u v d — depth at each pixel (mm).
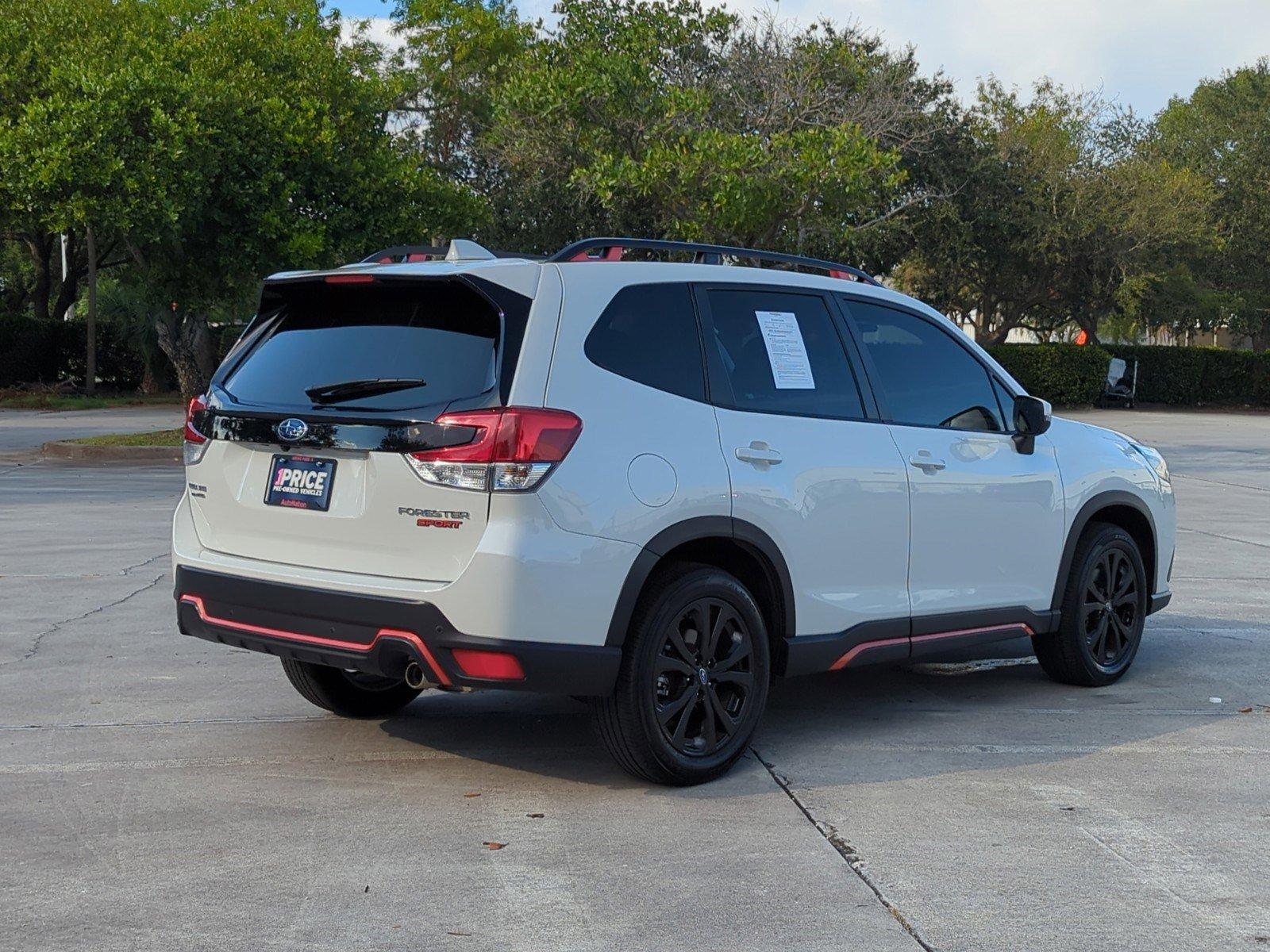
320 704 5742
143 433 23578
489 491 4406
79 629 7688
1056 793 4891
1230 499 16672
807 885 3947
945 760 5316
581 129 21797
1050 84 42469
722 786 4938
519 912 3723
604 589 4551
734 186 19328
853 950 3480
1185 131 51156
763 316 5359
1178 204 42281
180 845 4238
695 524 4805
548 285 4703
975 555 5938
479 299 4656
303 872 4012
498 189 36938
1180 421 36312
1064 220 41094
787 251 22406
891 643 5594
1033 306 46781
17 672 6625
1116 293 43125
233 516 5020
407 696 5945
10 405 33938
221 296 22562
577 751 5379
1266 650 7621
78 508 13664
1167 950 3510
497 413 4434
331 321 5004
